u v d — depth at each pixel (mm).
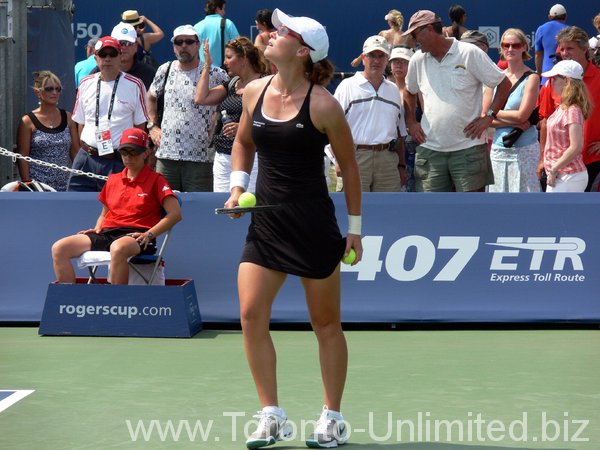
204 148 24750
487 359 18953
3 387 16609
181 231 22359
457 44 23031
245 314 13078
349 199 13383
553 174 23266
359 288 22203
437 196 22172
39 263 22516
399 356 19234
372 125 24016
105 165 24312
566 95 23016
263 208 12875
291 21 12633
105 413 14914
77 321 21234
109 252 21344
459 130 23141
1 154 25984
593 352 19609
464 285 22172
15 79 28266
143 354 19328
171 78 24734
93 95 24297
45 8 30000
